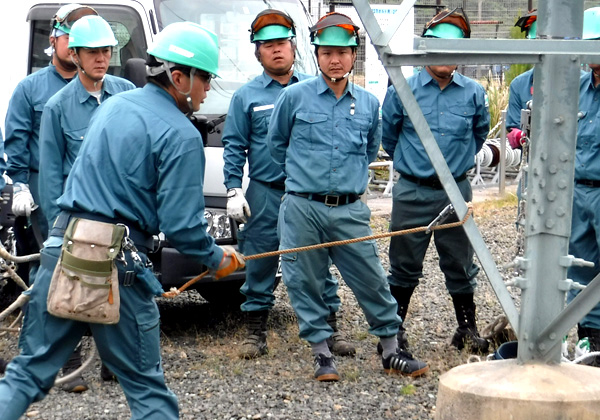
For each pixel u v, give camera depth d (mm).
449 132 7109
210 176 7734
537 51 4188
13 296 8609
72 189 4680
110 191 4605
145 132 4629
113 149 4625
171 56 4680
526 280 4430
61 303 4492
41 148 6332
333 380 6664
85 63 6309
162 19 8320
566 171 4363
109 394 6441
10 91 8625
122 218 4621
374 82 14453
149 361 4723
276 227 7352
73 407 6133
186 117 4777
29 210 6875
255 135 7328
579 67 4301
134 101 4730
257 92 7324
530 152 4402
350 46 6574
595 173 6727
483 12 13266
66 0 8516
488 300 9242
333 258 6766
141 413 4699
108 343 4629
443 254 7398
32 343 4719
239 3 8719
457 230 7254
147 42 8195
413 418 5898
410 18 10820
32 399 4707
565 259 4410
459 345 7582
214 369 6965
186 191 4621
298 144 6711
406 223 7227
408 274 7391
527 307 4449
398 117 7223
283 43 7281
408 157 7172
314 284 6699
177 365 7070
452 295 7547
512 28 13219
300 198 6660
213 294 8906
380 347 7246
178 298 9672
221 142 7867
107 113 4742
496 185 18031
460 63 4262
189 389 6473
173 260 7391
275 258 7410
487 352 7449
